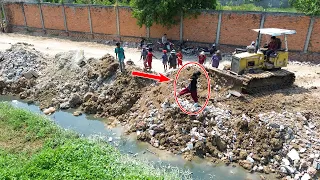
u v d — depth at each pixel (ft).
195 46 84.28
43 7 107.04
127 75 59.98
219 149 42.88
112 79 60.90
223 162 41.04
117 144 45.37
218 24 79.46
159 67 67.36
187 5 81.25
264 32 50.60
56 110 57.57
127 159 39.50
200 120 45.78
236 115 45.39
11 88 66.49
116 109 54.90
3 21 118.01
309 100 47.80
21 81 66.54
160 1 80.12
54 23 107.86
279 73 51.29
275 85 52.26
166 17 81.61
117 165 36.27
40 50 85.92
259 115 44.34
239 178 37.88
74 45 93.97
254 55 50.98
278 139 40.98
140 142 46.24
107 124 52.24
